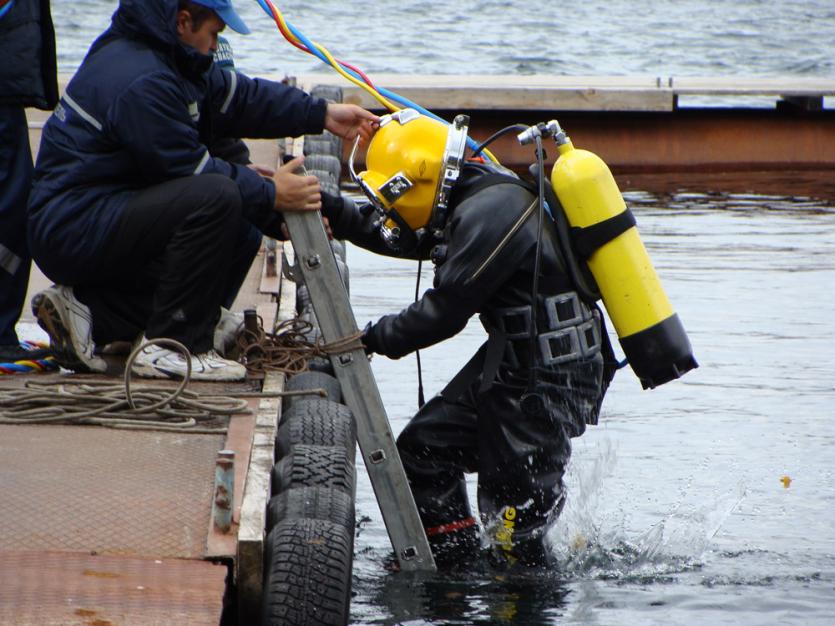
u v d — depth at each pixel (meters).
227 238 10.80
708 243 26.45
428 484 11.45
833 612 10.07
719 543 11.55
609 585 10.62
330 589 7.77
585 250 10.52
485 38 78.12
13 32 10.87
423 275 23.22
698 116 37.66
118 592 7.09
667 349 10.55
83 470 8.90
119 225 10.66
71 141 10.73
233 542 7.79
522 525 10.98
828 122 38.12
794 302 21.30
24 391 10.27
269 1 11.55
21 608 6.84
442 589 10.46
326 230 11.41
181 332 11.03
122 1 10.70
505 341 10.73
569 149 10.72
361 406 10.85
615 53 73.88
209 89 11.62
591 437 14.59
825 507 12.48
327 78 37.66
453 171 10.57
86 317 11.03
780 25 91.62
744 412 15.53
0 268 11.37
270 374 11.42
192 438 9.63
